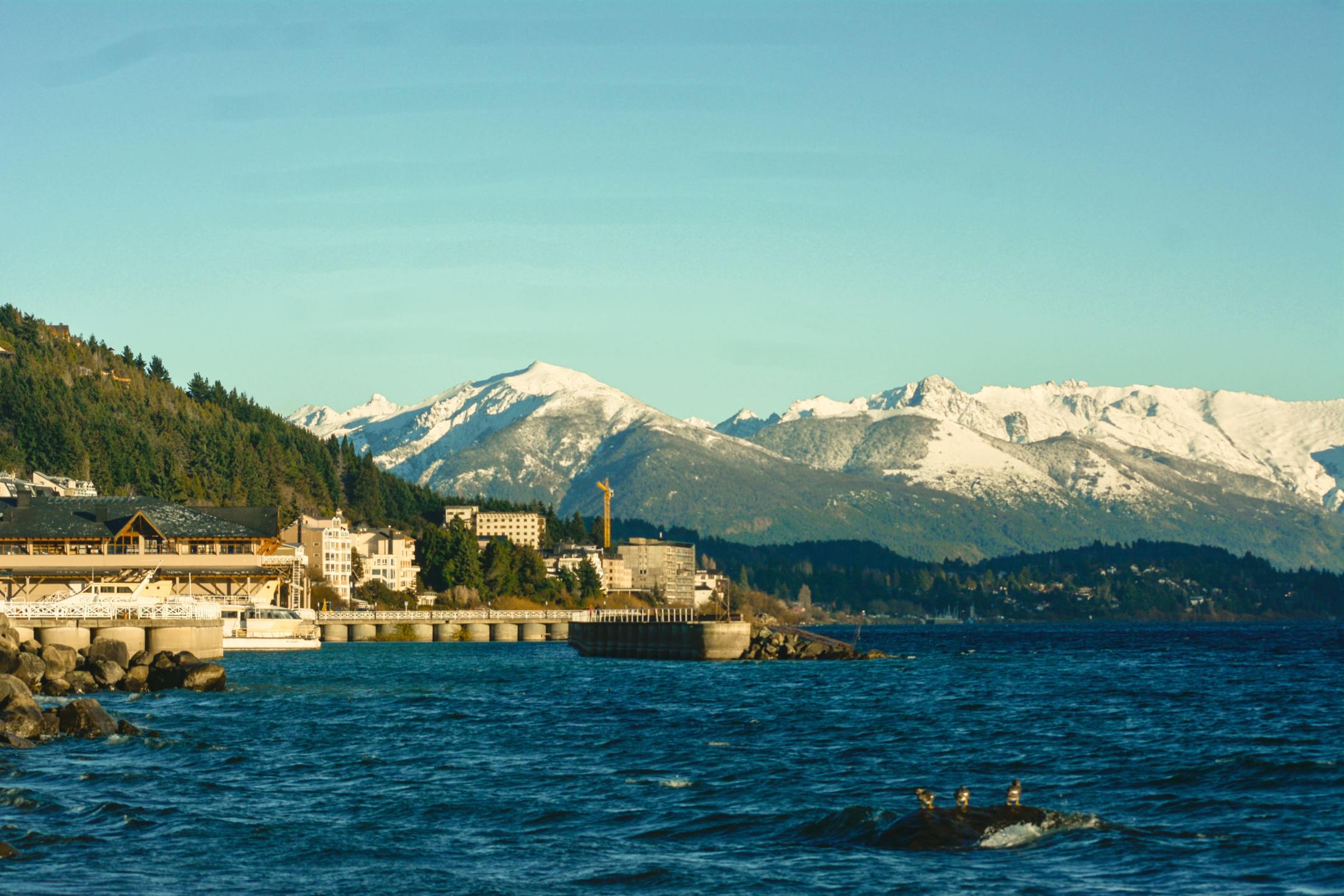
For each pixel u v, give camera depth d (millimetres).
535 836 69312
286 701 134750
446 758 94750
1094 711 134500
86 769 86438
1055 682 183250
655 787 83250
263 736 105625
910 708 136875
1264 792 82438
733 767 91750
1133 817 74500
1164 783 85750
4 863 62375
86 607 189125
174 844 66500
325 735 106625
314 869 62469
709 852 65562
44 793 77812
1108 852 64938
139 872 61250
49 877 60250
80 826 69938
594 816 74250
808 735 110438
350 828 70688
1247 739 108938
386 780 85375
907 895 58031
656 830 70688
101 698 134125
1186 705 143000
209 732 107500
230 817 72812
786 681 179875
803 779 86812
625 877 61031
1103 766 93250
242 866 62719
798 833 69562
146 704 129000
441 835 69375
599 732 111250
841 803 78125
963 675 198500
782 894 58250
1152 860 63562
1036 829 68562
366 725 114375
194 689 143500
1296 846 66688
